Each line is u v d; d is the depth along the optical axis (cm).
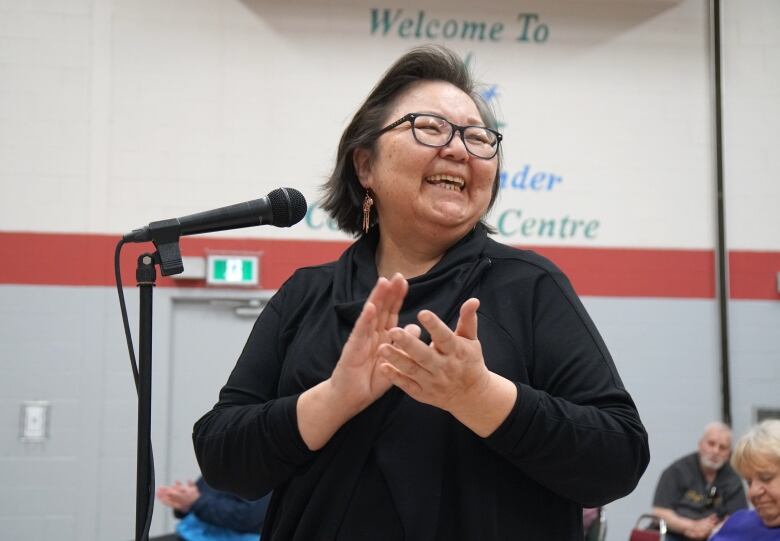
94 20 774
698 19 826
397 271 211
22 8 768
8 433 740
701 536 697
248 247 773
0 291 749
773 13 833
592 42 816
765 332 808
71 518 739
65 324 752
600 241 806
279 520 193
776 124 824
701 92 822
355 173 219
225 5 788
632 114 816
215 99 782
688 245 812
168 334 762
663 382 800
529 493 185
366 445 183
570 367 185
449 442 183
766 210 817
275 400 188
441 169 197
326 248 780
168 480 750
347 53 795
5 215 755
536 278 195
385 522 179
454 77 212
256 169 781
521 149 805
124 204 766
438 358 159
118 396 752
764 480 429
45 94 766
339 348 193
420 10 802
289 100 788
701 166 817
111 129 770
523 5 810
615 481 175
